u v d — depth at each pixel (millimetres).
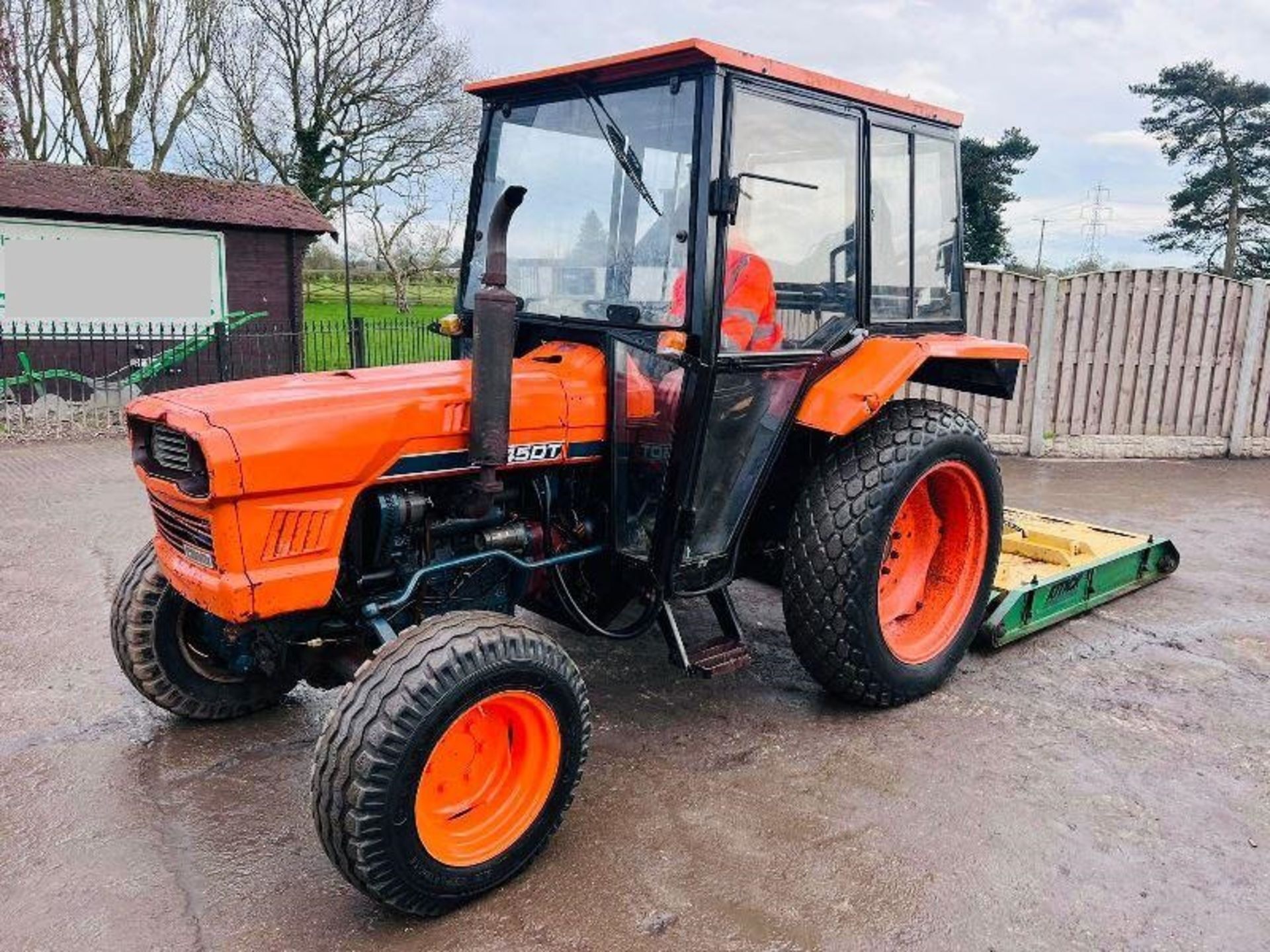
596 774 3393
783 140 3316
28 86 18906
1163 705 3973
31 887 2746
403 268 23484
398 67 21016
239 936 2586
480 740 2768
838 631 3656
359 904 2727
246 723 3725
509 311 2709
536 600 3664
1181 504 7473
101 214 11398
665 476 3277
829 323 3650
